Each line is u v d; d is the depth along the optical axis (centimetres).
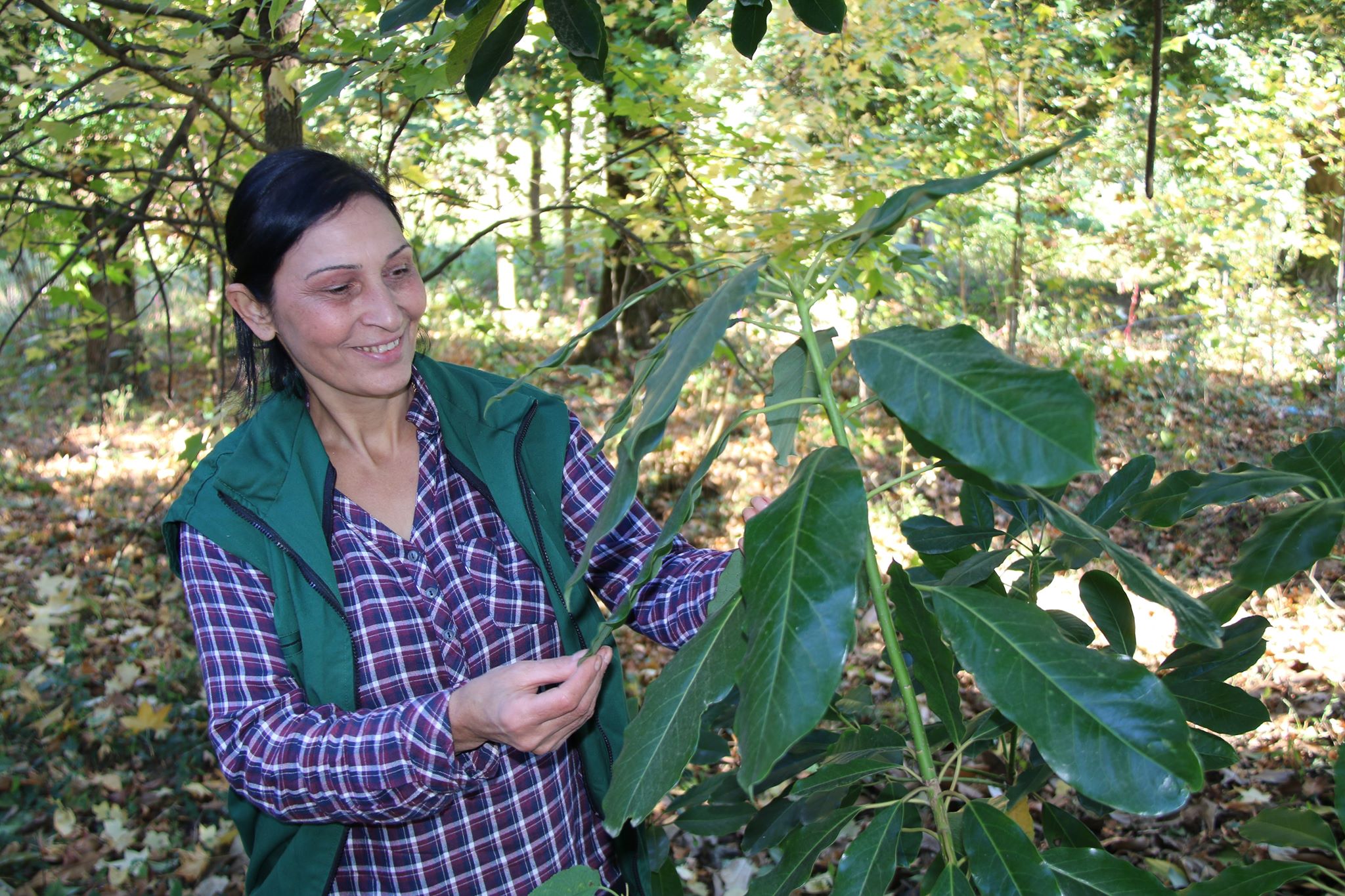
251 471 118
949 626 81
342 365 116
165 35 354
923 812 281
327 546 119
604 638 86
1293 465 106
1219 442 644
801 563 70
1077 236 798
